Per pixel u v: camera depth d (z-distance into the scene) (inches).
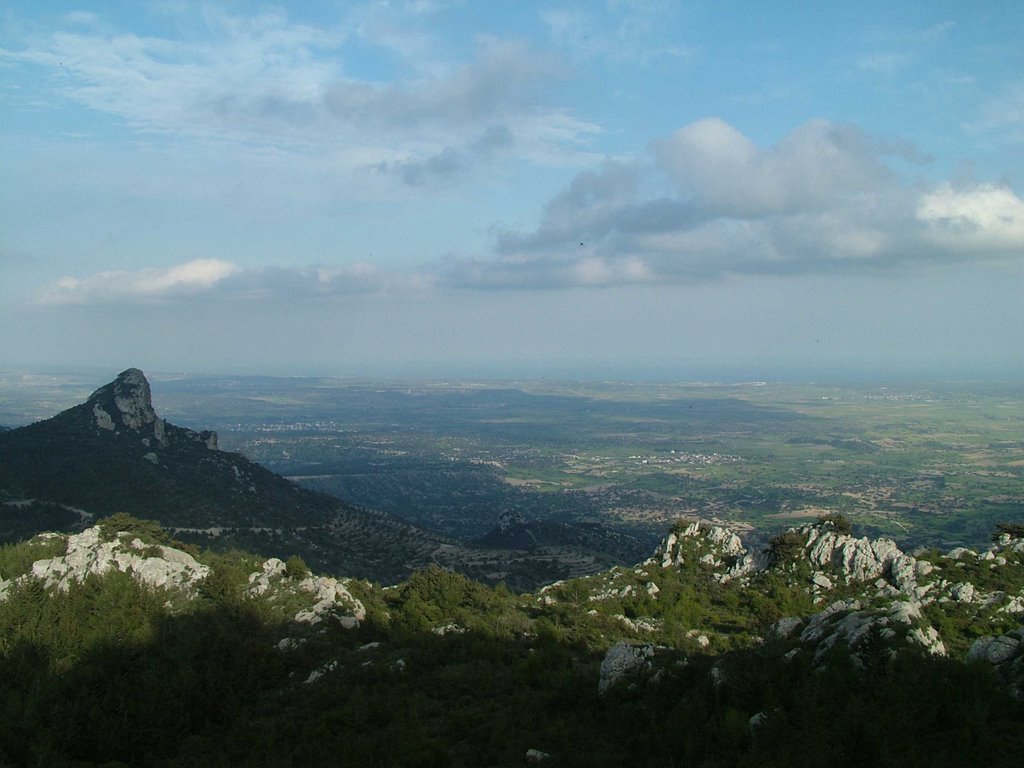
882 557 3189.0
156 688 2033.7
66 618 2578.7
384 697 2041.1
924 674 1450.5
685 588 3321.9
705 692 1706.4
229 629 2623.0
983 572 2925.7
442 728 1828.2
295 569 3154.5
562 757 1573.6
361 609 2987.2
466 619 2861.7
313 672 2336.4
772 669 1672.0
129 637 2470.5
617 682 1916.8
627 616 3095.5
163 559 3080.7
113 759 1809.8
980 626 2474.2
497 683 2153.1
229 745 1827.0
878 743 1228.5
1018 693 1418.6
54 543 3250.5
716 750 1443.2
